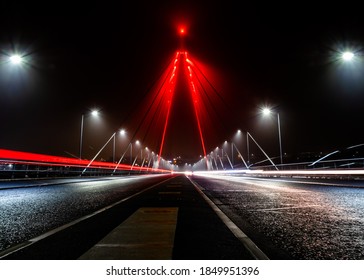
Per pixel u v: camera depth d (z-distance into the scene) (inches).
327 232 169.5
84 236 158.4
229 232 168.9
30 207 287.9
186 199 366.6
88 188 605.3
